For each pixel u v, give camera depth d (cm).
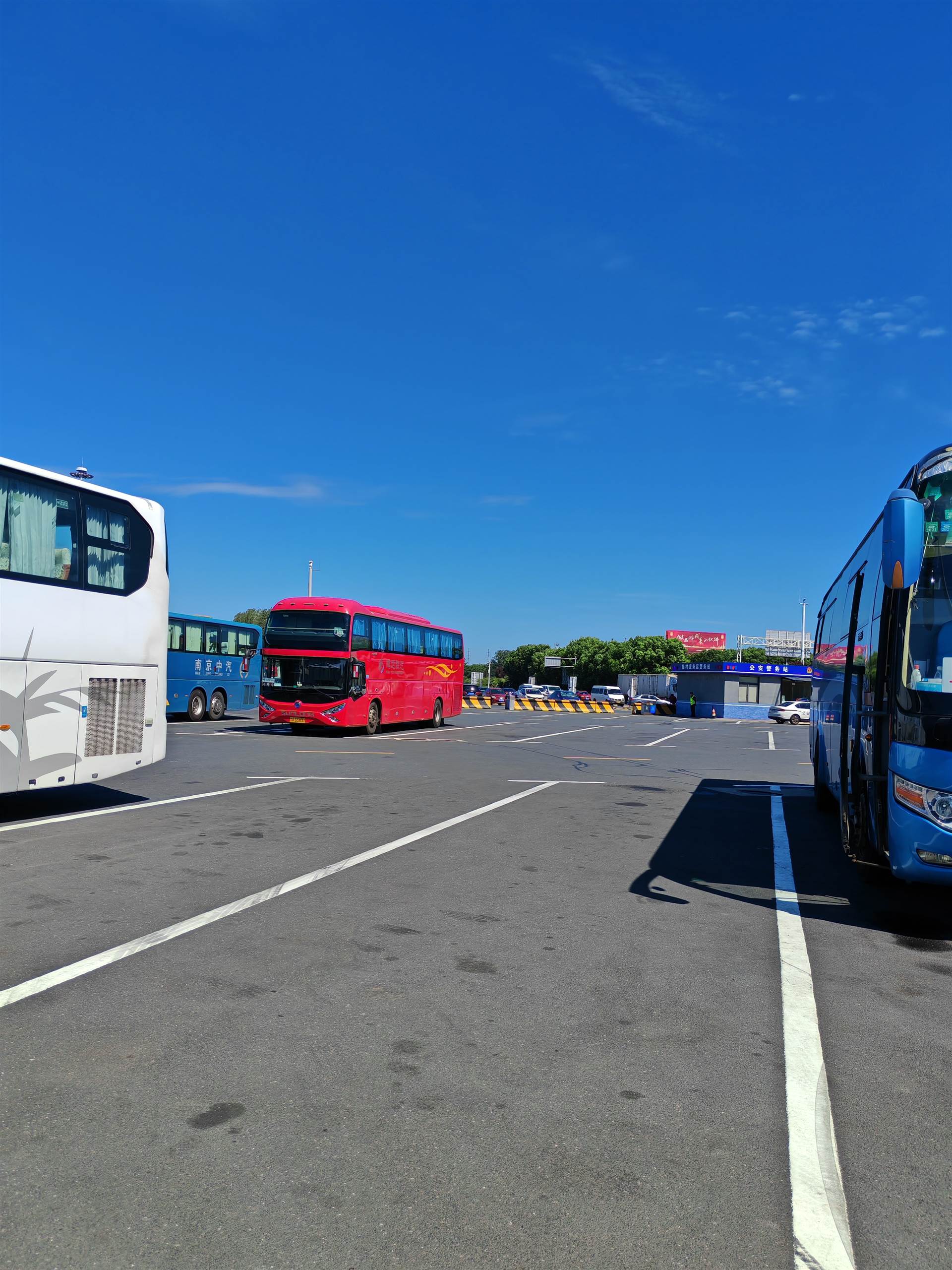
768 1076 368
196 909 585
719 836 953
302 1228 255
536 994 452
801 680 6153
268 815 981
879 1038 411
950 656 566
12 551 854
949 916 640
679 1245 253
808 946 557
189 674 2744
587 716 4947
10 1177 277
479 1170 288
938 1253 254
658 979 483
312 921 567
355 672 2203
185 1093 334
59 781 891
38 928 537
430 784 1312
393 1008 427
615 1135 314
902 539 558
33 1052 367
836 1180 290
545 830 943
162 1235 251
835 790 944
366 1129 312
